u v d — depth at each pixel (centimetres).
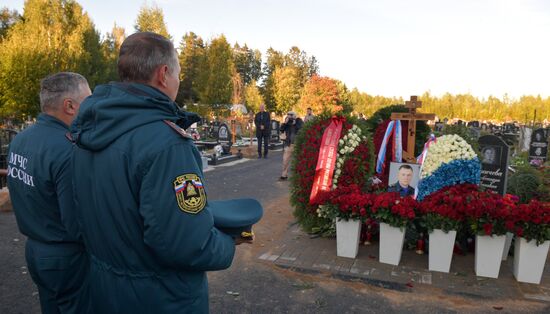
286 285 387
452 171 446
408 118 617
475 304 348
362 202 429
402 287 380
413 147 626
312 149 536
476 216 387
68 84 216
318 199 473
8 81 2470
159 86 152
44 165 200
